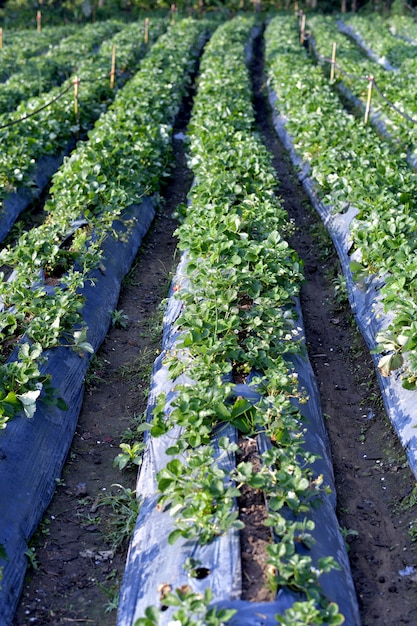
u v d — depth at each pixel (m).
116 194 10.99
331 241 11.40
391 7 45.78
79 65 23.69
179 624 4.25
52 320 7.63
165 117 17.16
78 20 42.22
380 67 23.59
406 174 11.50
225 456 5.70
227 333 7.15
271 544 4.86
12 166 12.48
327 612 4.38
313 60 27.53
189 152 16.05
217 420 6.07
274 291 8.07
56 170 14.75
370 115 18.42
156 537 5.33
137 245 11.22
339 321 9.48
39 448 6.41
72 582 5.54
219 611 4.29
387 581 5.55
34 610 5.29
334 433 7.34
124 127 14.52
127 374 8.21
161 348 8.52
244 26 34.62
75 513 6.21
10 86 19.62
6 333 7.70
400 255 8.47
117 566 5.68
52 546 5.85
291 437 5.91
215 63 22.95
